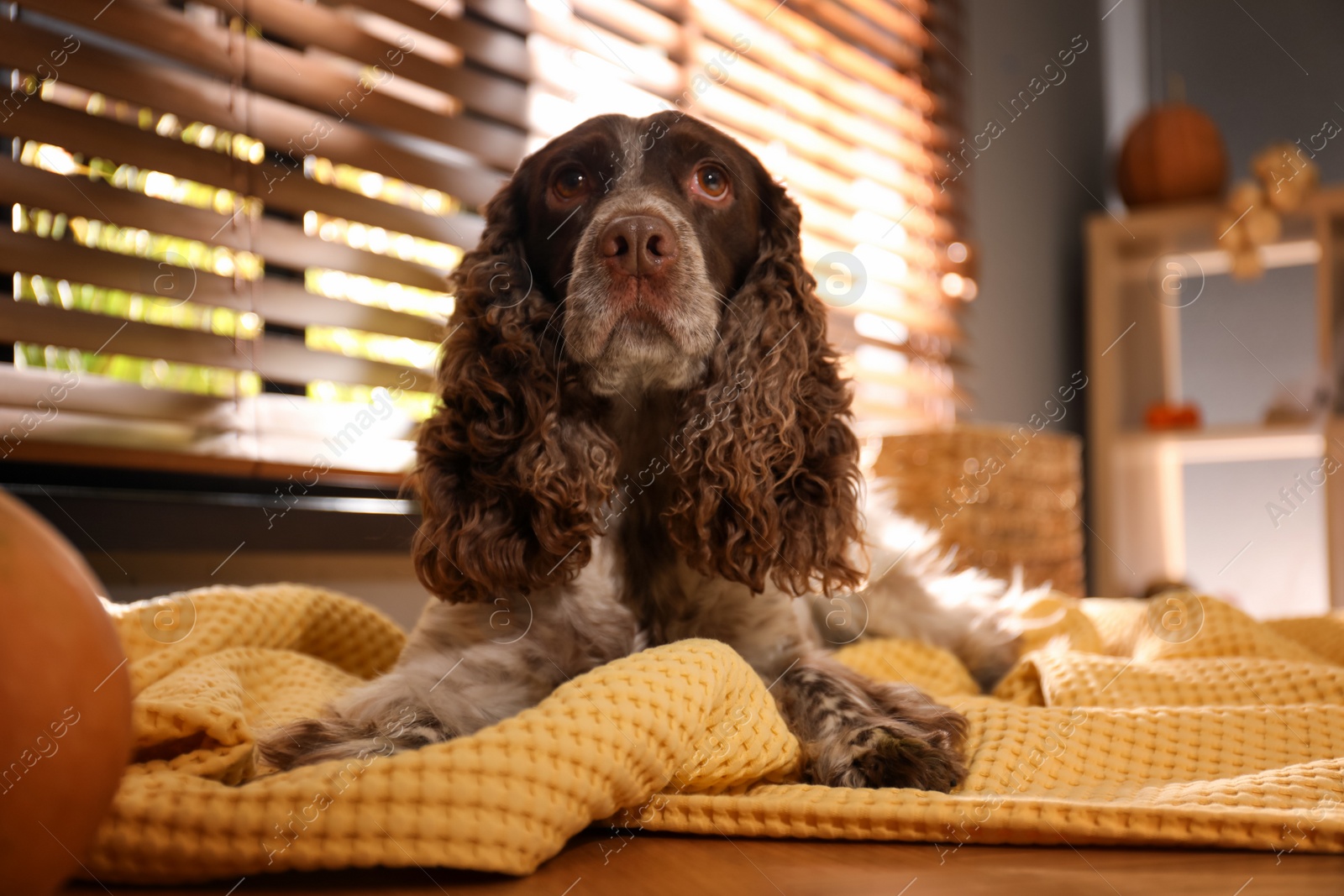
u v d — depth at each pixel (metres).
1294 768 1.40
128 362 2.60
